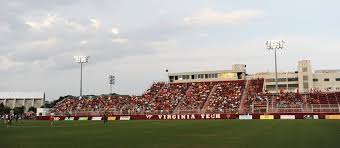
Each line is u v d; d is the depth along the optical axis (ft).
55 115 343.46
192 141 89.92
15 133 133.08
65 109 374.63
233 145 78.64
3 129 165.99
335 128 140.36
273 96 338.13
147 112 331.16
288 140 88.69
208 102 348.79
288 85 560.20
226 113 302.66
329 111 273.33
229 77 447.83
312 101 320.70
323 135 103.81
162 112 328.70
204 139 95.66
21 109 447.83
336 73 544.21
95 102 389.60
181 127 163.84
